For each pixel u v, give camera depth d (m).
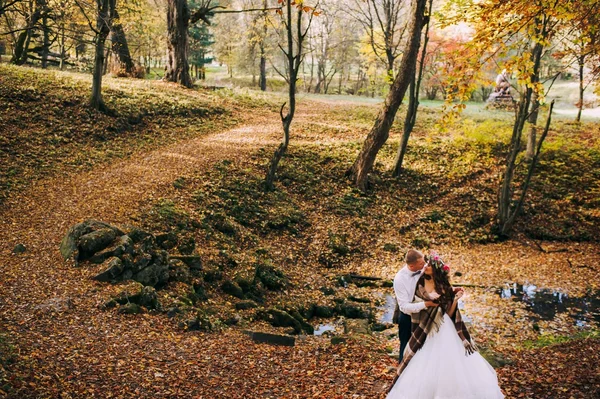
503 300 16.75
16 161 20.30
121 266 12.73
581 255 21.94
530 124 27.56
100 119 26.02
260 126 32.41
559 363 8.86
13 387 6.83
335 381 8.37
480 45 10.81
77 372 7.75
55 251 13.62
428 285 6.44
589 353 9.43
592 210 26.00
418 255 6.54
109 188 19.47
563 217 25.58
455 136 29.33
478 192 26.88
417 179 27.50
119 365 8.29
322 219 22.80
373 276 19.00
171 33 38.06
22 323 9.55
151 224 17.12
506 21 10.77
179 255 15.33
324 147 29.14
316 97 46.53
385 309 16.12
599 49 11.88
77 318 10.34
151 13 45.97
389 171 27.59
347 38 56.34
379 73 53.81
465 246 22.78
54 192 18.47
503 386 7.69
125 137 26.02
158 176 21.52
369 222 23.36
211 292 14.95
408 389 6.18
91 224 13.87
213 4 65.75
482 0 10.92
